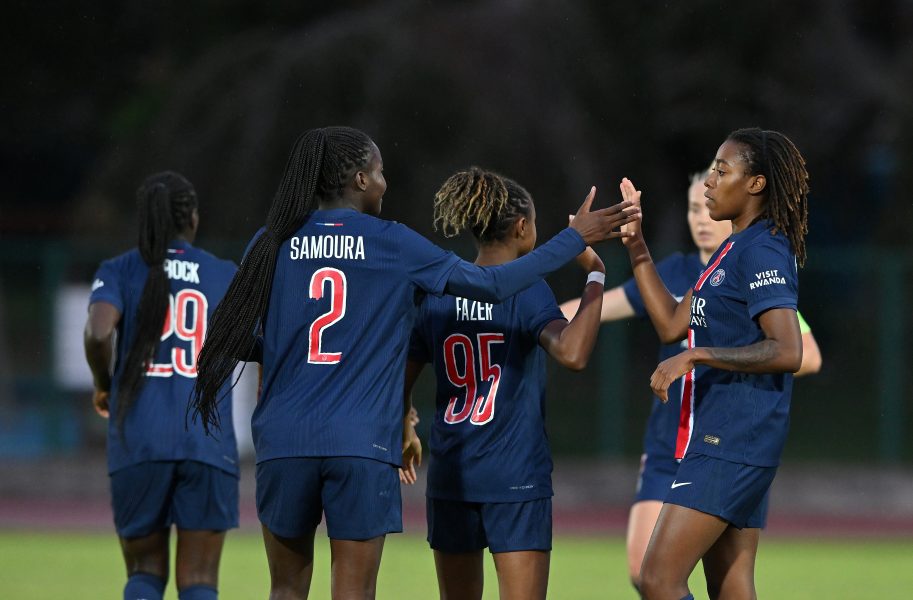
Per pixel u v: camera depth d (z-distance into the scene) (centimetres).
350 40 7275
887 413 5647
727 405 1795
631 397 5678
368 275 1777
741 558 1883
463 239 6381
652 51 7950
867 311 5653
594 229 1842
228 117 7194
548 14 7569
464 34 7375
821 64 8281
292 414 1756
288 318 1781
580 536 4769
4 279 6022
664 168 8094
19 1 8844
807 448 5750
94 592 3291
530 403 1941
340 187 1831
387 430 1769
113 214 7256
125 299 2256
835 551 4400
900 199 7912
